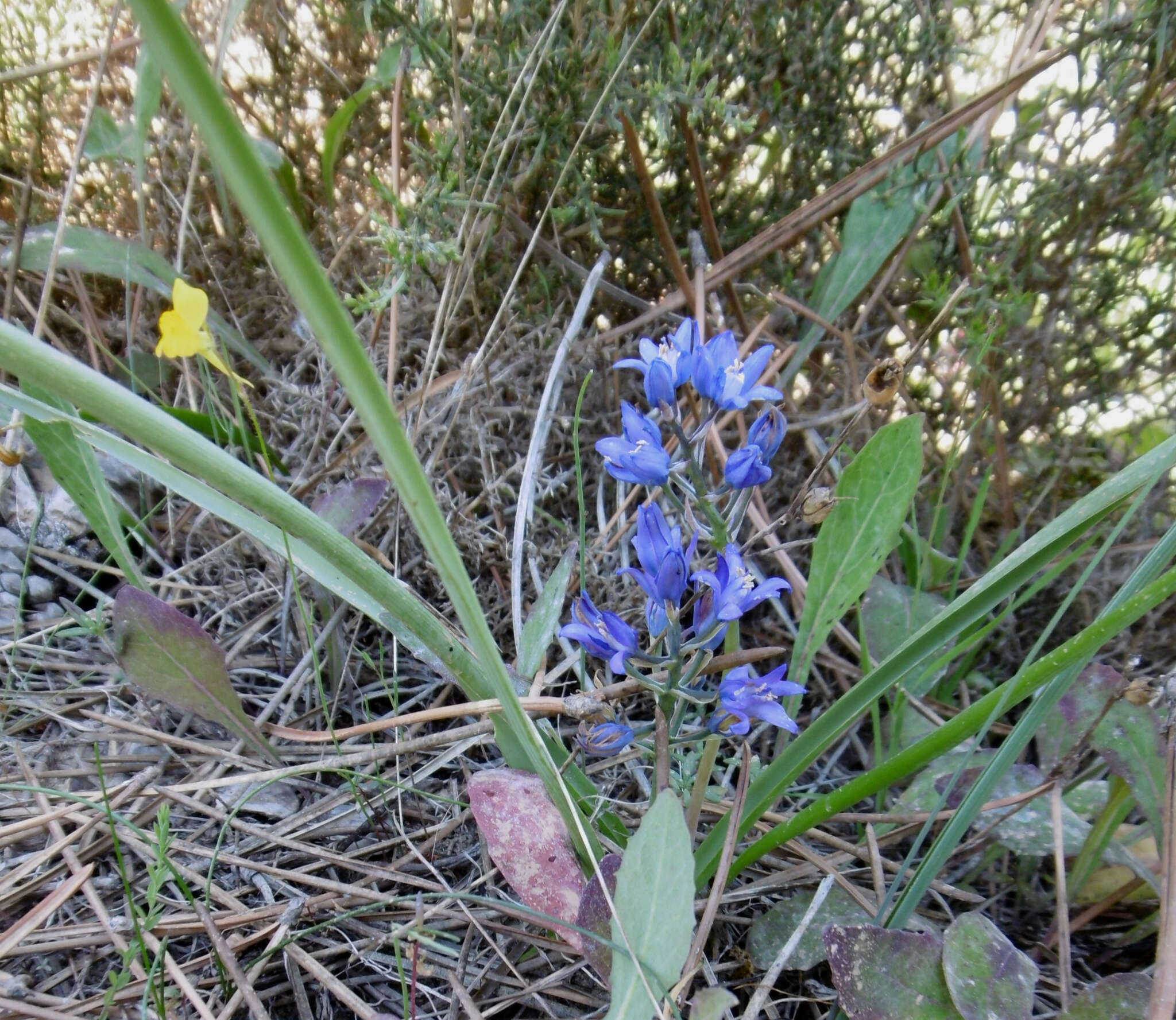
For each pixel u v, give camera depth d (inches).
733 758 9.4
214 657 8.7
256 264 14.6
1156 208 12.5
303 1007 7.5
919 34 12.7
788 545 7.0
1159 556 6.6
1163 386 13.0
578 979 7.7
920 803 8.9
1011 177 12.5
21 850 8.6
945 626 6.7
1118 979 6.7
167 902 8.2
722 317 12.9
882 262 12.7
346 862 8.5
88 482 9.9
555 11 10.8
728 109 10.1
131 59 14.2
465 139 11.9
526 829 7.1
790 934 7.9
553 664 11.2
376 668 10.8
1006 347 12.3
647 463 6.3
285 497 6.1
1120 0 12.5
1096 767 8.7
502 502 12.6
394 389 12.8
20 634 10.8
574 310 13.1
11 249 12.6
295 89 14.6
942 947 6.8
